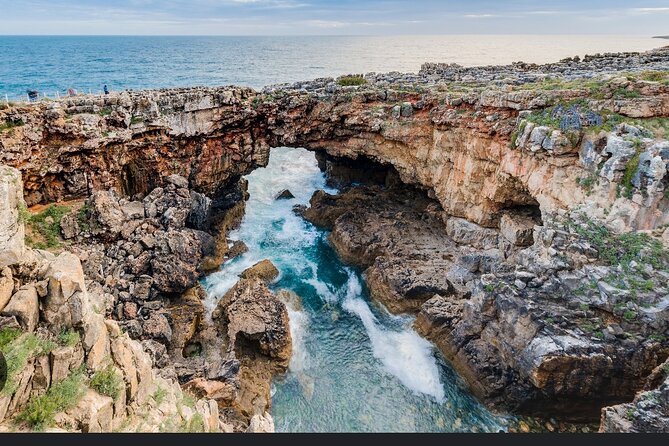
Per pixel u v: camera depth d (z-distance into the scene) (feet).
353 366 93.66
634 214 79.66
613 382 73.82
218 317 100.83
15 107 102.78
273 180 193.77
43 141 108.06
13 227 39.17
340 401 85.71
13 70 473.67
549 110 98.58
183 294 104.58
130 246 106.93
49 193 111.86
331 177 189.67
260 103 135.33
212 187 140.36
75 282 41.22
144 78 444.55
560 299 79.00
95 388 41.47
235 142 138.00
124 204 117.91
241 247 134.31
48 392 38.63
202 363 84.84
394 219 140.97
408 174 136.26
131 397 45.52
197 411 52.21
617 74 110.22
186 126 125.90
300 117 138.10
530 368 75.36
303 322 105.50
